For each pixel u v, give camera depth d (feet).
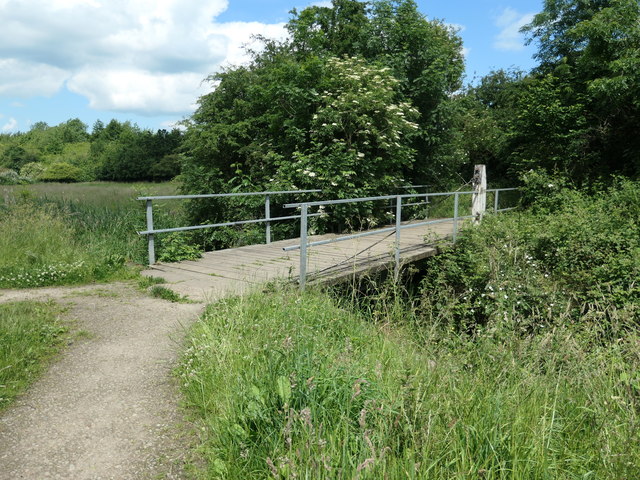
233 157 48.78
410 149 45.24
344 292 21.94
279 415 9.62
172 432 10.34
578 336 17.24
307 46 53.21
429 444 8.59
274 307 16.51
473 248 30.01
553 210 40.63
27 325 15.53
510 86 71.31
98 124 286.05
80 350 14.37
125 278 22.72
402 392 9.77
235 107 49.26
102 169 176.14
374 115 41.55
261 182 44.16
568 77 49.70
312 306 16.96
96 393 11.89
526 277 23.94
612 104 42.88
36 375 12.71
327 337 14.90
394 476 7.96
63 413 10.98
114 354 14.12
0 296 19.49
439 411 9.59
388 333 16.39
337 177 37.65
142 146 175.52
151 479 8.89
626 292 22.48
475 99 85.56
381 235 37.55
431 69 47.88
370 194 41.93
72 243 26.86
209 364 12.53
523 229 31.04
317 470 7.77
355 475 7.60
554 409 10.59
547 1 52.29
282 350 11.51
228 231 41.24
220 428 9.93
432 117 50.01
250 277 22.34
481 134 64.49
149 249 25.67
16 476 8.83
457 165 61.11
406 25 48.75
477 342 15.67
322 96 40.16
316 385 10.12
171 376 12.82
